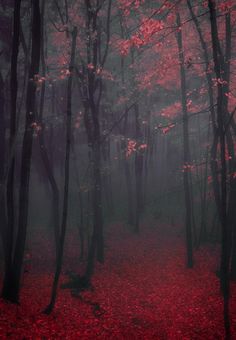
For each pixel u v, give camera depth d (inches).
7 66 716.0
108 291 599.2
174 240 868.6
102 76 635.5
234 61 672.4
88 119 650.2
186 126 712.4
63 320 459.5
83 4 638.5
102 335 433.7
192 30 699.4
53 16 676.7
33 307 482.0
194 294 583.8
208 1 410.9
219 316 494.6
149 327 473.4
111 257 762.2
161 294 592.1
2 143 648.4
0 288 534.0
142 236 891.4
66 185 470.3
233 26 620.7
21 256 476.7
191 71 759.7
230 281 617.9
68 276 639.1
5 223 636.1
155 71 612.1
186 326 472.7
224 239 421.1
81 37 610.2
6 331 374.3
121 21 741.3
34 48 459.2
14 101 466.3
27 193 475.2
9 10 633.0
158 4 708.0
